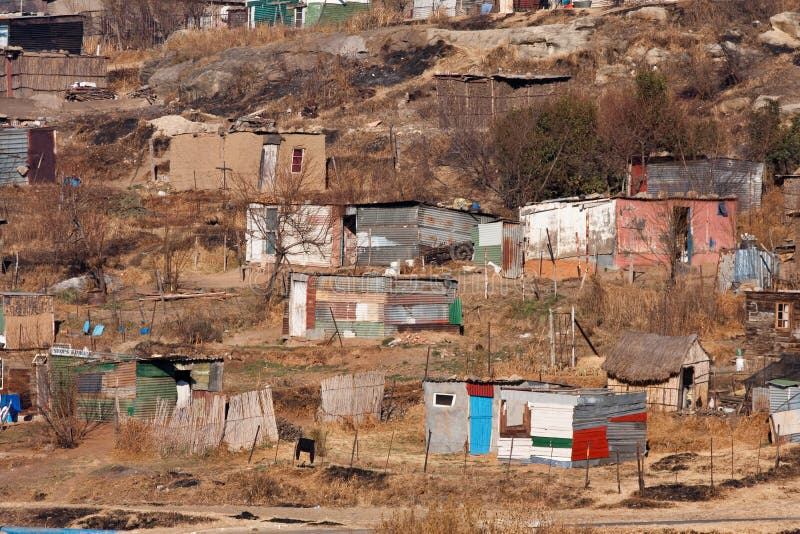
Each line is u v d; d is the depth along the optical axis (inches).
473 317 4958.2
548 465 3403.1
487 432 3582.7
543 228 5457.7
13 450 3730.3
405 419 3927.2
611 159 6053.2
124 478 3376.0
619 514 2881.4
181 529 2923.2
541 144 6107.3
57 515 3085.6
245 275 5743.1
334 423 3846.0
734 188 5728.3
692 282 4985.2
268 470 3380.9
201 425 3622.0
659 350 3868.1
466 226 5738.2
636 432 3447.3
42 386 4035.4
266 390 3641.7
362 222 5698.8
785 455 3334.2
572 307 4490.7
